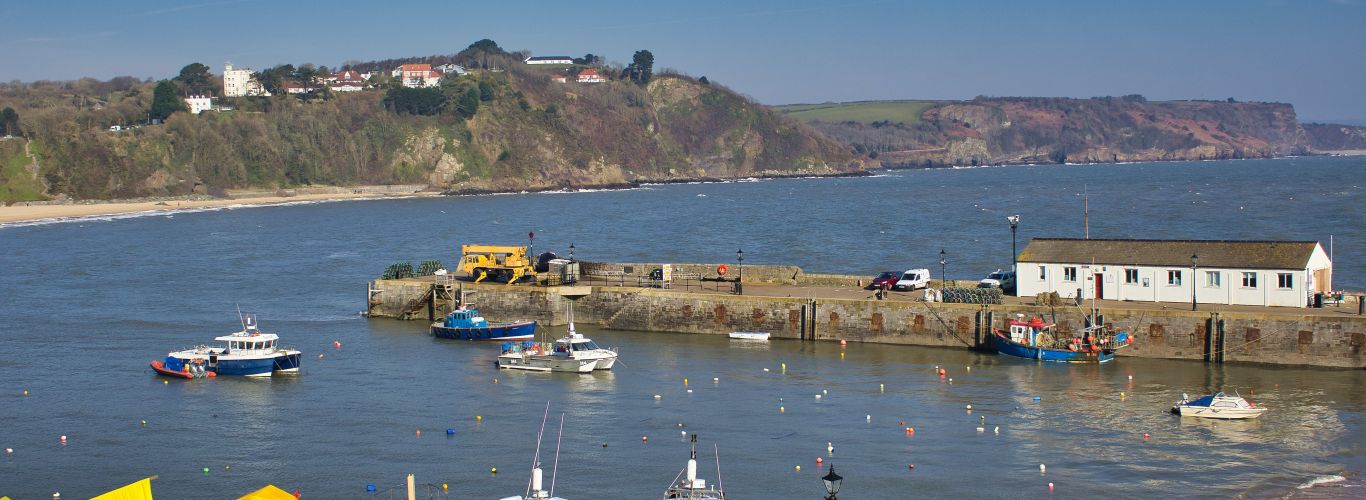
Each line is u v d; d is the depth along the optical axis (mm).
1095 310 82750
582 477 58031
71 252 171375
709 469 59031
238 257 162375
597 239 190250
